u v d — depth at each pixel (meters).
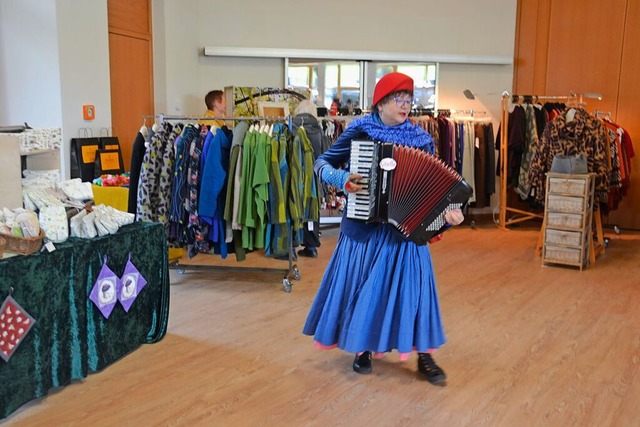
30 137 3.02
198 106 6.97
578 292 4.34
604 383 2.81
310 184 4.20
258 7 7.00
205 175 3.90
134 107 5.91
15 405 2.43
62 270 2.62
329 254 5.50
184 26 6.57
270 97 6.78
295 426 2.39
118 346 3.01
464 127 6.79
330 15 7.18
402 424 2.42
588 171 5.26
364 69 7.26
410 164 2.50
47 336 2.57
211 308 3.87
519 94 7.73
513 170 6.84
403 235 2.57
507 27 7.57
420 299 2.69
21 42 4.67
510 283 4.57
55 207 2.74
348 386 2.76
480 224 7.29
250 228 4.05
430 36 7.44
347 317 2.73
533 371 2.94
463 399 2.64
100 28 5.12
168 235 4.06
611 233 6.85
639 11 6.85
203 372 2.89
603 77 7.17
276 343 3.28
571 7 7.26
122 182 4.59
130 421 2.41
